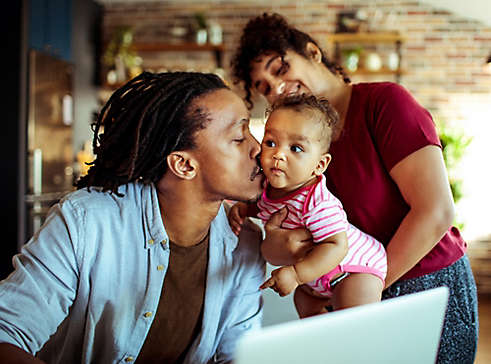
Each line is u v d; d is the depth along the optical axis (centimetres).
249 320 130
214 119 107
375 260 123
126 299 114
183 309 120
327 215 113
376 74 572
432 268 132
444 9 559
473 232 550
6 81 433
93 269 110
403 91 136
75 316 113
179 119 107
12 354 91
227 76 600
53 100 484
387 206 135
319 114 115
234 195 112
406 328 69
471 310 137
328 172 142
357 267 121
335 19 580
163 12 612
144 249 114
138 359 124
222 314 127
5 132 434
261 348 56
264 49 151
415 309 69
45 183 464
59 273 105
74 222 108
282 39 148
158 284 114
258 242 131
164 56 614
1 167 433
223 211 129
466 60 558
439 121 560
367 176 135
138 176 114
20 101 431
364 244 124
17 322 99
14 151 432
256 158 114
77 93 559
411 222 125
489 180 549
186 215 114
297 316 174
